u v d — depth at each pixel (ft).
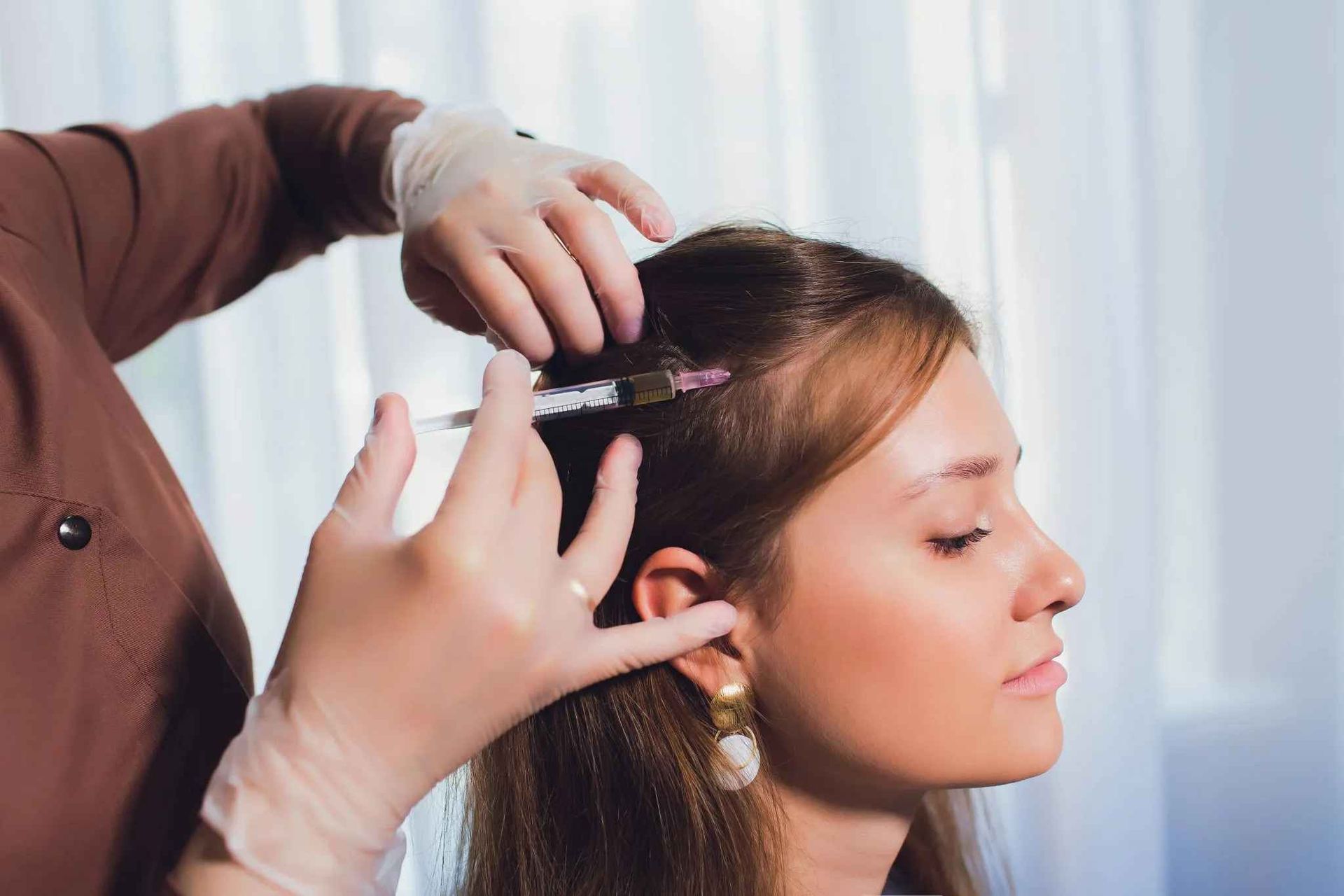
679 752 2.49
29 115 4.72
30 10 4.69
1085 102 4.97
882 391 2.23
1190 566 5.39
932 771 2.26
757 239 2.56
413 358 4.73
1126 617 5.01
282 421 4.91
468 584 1.79
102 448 2.37
